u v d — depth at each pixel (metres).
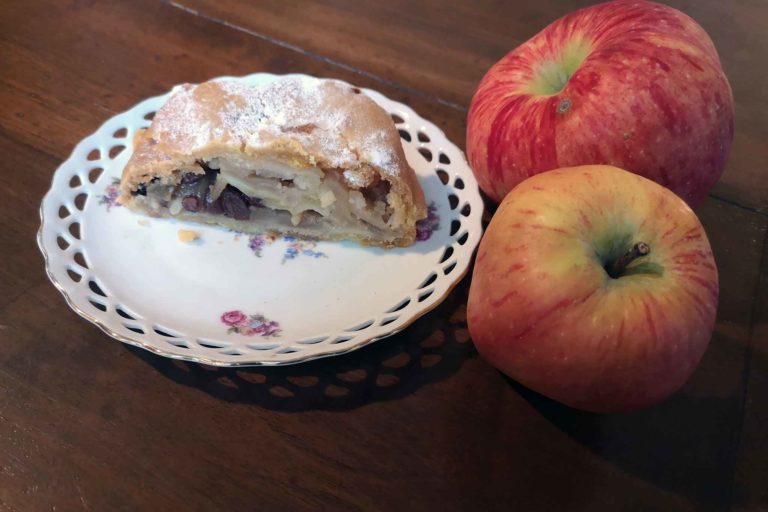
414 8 0.46
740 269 0.34
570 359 0.27
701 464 0.29
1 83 0.40
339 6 0.45
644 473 0.29
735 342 0.32
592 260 0.27
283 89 0.37
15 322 0.31
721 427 0.30
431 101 0.41
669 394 0.28
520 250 0.27
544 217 0.27
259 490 0.28
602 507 0.28
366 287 0.33
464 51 0.43
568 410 0.30
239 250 0.35
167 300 0.32
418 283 0.33
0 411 0.29
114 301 0.32
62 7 0.44
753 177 0.37
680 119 0.30
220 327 0.32
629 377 0.27
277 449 0.29
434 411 0.30
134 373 0.30
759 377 0.31
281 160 0.35
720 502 0.28
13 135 0.37
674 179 0.31
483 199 0.37
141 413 0.29
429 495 0.28
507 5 0.46
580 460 0.29
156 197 0.36
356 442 0.29
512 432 0.30
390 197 0.35
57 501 0.27
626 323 0.26
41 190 0.36
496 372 0.31
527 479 0.28
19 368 0.30
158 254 0.34
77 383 0.30
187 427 0.29
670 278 0.27
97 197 0.35
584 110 0.30
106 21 0.43
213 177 0.36
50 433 0.29
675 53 0.30
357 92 0.37
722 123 0.31
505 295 0.27
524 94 0.32
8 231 0.34
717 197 0.36
